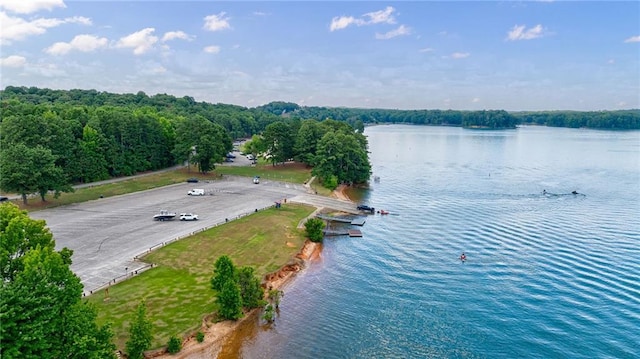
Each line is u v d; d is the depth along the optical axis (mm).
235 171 160125
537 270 73188
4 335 32125
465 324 56375
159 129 154500
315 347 50844
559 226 99125
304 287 67312
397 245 86688
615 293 64438
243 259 73938
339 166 143875
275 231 88625
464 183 155250
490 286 67375
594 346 51438
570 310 59719
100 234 81875
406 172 181000
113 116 139500
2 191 102812
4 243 41500
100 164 131375
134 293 59000
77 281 38469
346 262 77812
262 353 49312
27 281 35094
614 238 89812
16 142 109750
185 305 56625
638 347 51188
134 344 44125
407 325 56125
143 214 96875
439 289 66500
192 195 118062
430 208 117438
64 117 140000
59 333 35562
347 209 113312
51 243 46344
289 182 142875
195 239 80938
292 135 173500
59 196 110062
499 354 49969
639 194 135000
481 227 98500
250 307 58500
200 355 48156
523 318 57750
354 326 55688
